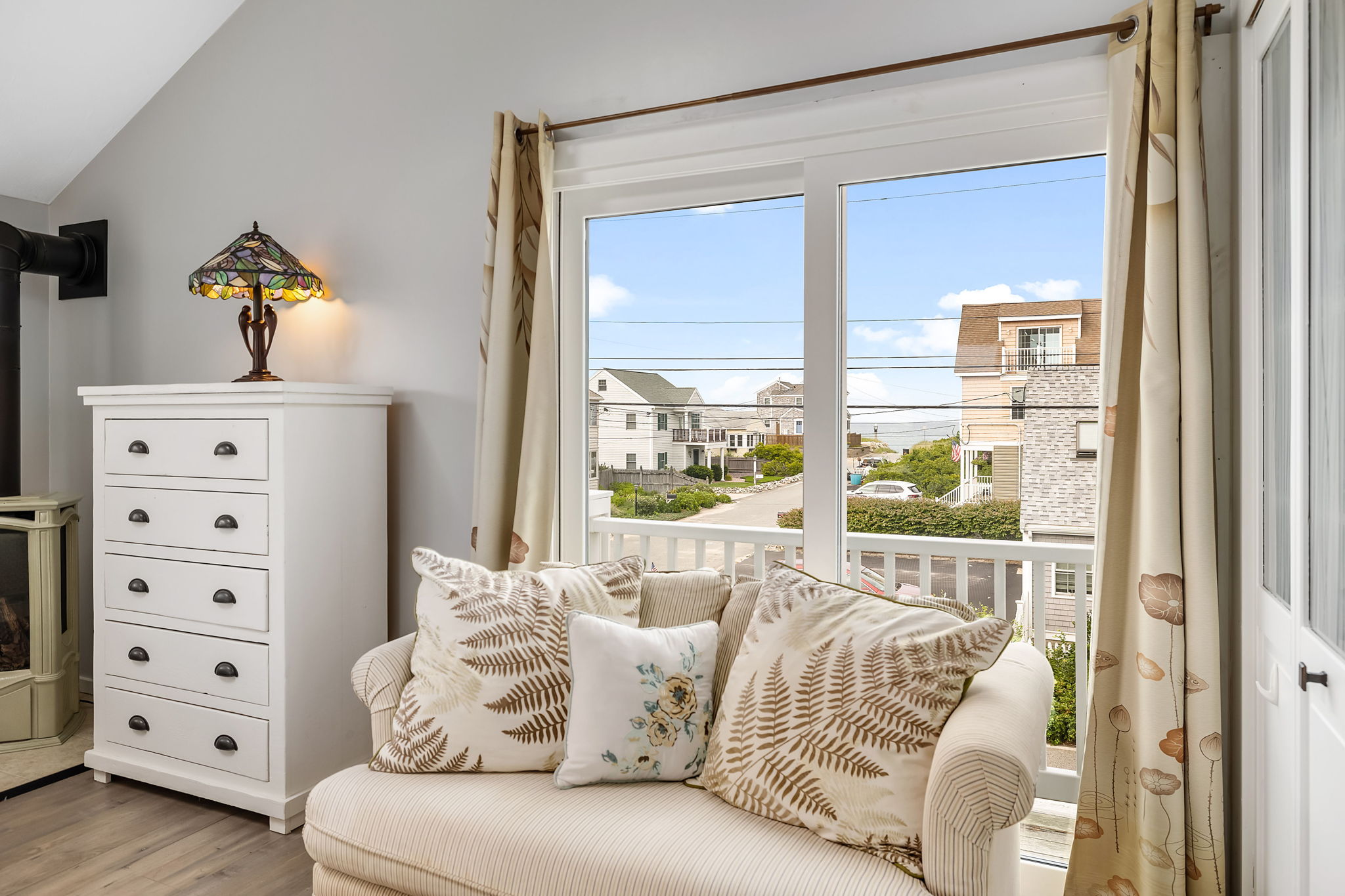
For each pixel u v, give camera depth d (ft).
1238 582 5.87
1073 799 6.97
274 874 7.17
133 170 11.40
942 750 4.75
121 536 8.88
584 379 8.62
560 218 8.64
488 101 8.96
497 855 5.11
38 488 12.12
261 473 7.98
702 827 5.16
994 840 4.69
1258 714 5.39
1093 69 6.41
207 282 8.75
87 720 10.99
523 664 6.10
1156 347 5.79
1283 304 4.82
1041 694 5.59
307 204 10.05
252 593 8.03
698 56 7.93
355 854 5.54
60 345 12.11
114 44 10.27
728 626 6.53
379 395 9.03
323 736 8.35
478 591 6.44
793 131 7.45
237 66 10.54
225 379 10.69
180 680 8.50
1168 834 5.71
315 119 9.98
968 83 6.81
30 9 9.47
